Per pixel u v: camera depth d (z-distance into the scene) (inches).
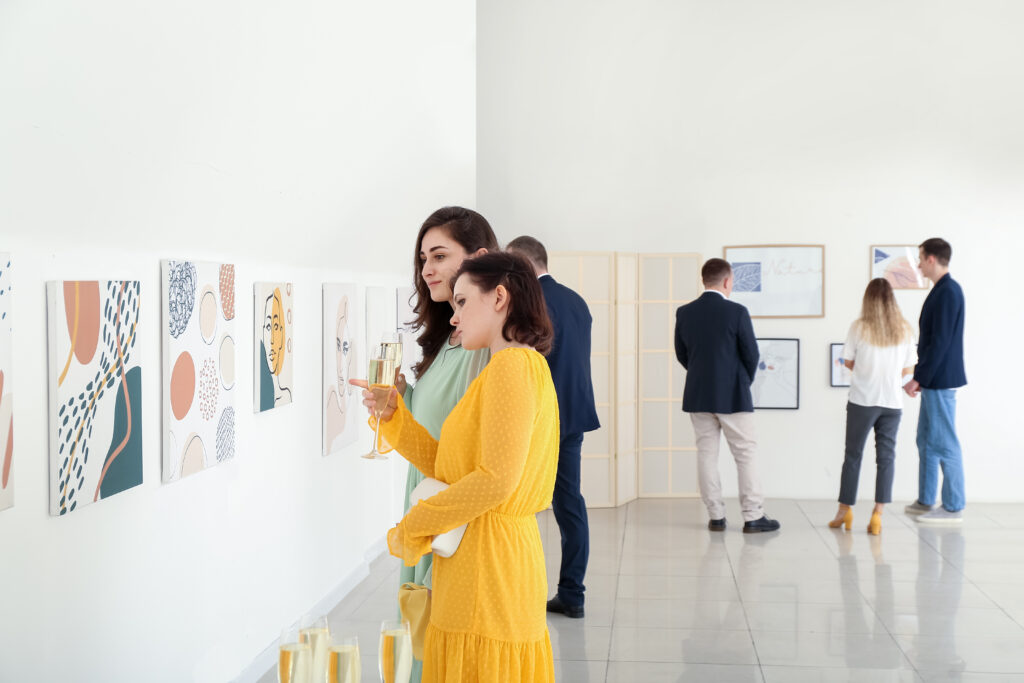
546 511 289.7
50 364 96.3
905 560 227.6
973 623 181.6
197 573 130.0
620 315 290.5
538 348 88.0
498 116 307.0
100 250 105.3
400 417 94.8
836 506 291.7
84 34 101.2
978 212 295.9
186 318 124.0
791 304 301.3
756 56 300.2
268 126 152.8
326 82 179.9
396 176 227.3
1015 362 296.8
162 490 120.2
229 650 140.6
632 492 301.9
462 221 102.4
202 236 130.1
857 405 253.9
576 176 305.7
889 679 154.3
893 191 298.0
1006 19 293.0
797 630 178.1
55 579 98.5
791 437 303.0
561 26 304.7
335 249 187.3
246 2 143.4
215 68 133.0
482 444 82.8
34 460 94.6
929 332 268.1
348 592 198.4
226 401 137.1
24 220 92.1
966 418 298.5
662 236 303.9
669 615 187.3
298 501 169.5
